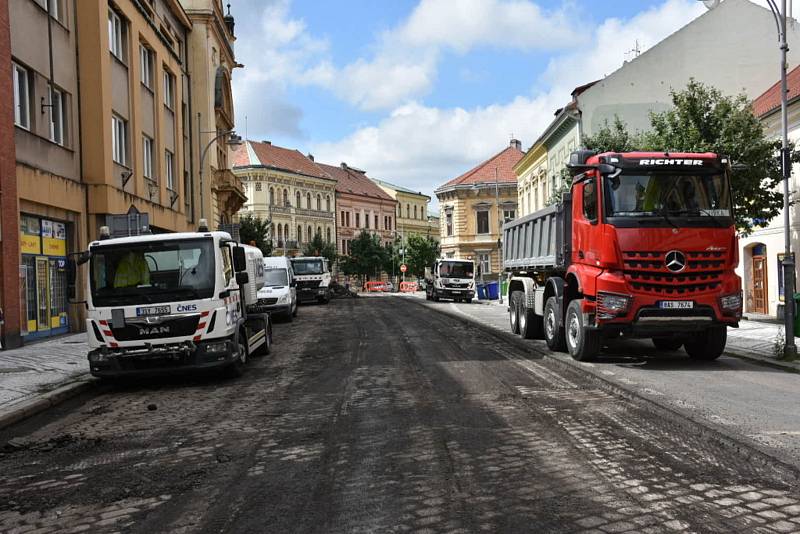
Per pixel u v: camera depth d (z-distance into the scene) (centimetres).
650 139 2070
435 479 539
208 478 565
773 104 2264
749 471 547
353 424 753
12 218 1644
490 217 6919
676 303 1131
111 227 1359
